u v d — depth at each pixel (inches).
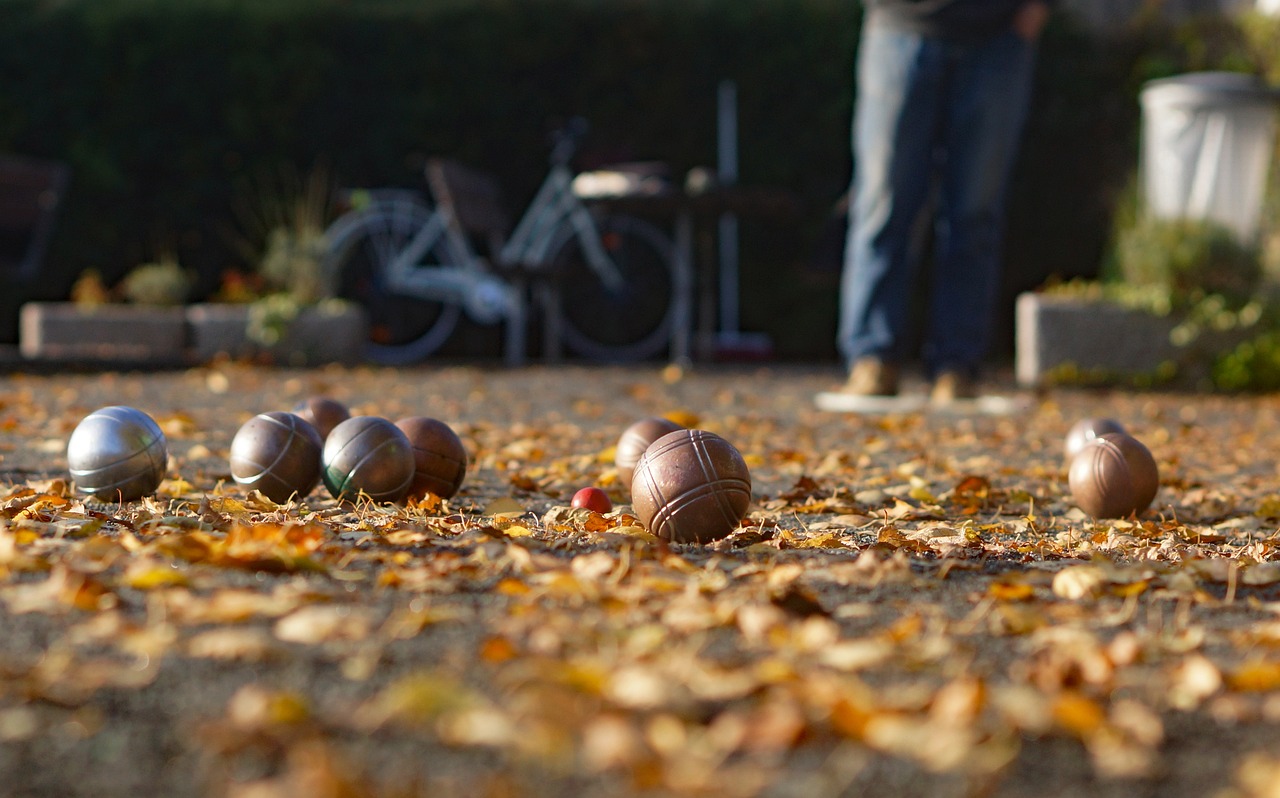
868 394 303.1
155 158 483.8
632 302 506.3
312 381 348.2
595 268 495.8
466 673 74.0
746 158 516.4
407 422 148.3
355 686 71.4
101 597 87.9
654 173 440.1
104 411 143.9
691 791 57.7
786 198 443.5
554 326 498.6
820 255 475.5
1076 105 523.2
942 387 301.9
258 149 491.5
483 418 265.1
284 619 84.9
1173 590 103.3
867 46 293.7
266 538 107.0
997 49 285.1
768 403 311.4
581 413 280.8
